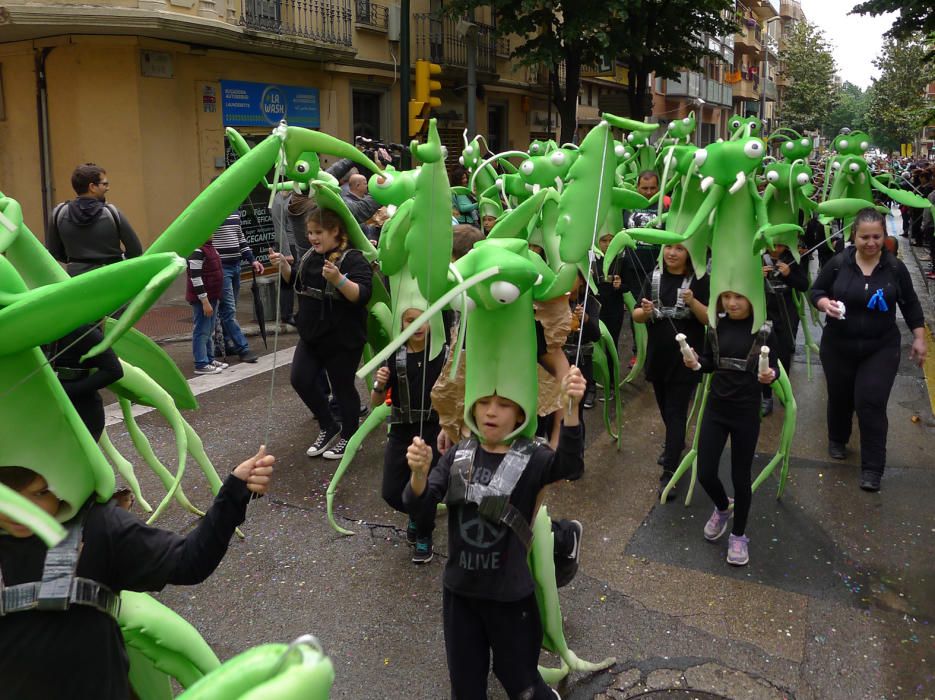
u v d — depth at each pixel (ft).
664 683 10.40
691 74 124.06
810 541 14.33
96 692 6.07
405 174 13.12
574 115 56.54
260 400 22.52
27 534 5.98
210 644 11.35
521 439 8.38
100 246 18.61
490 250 7.66
